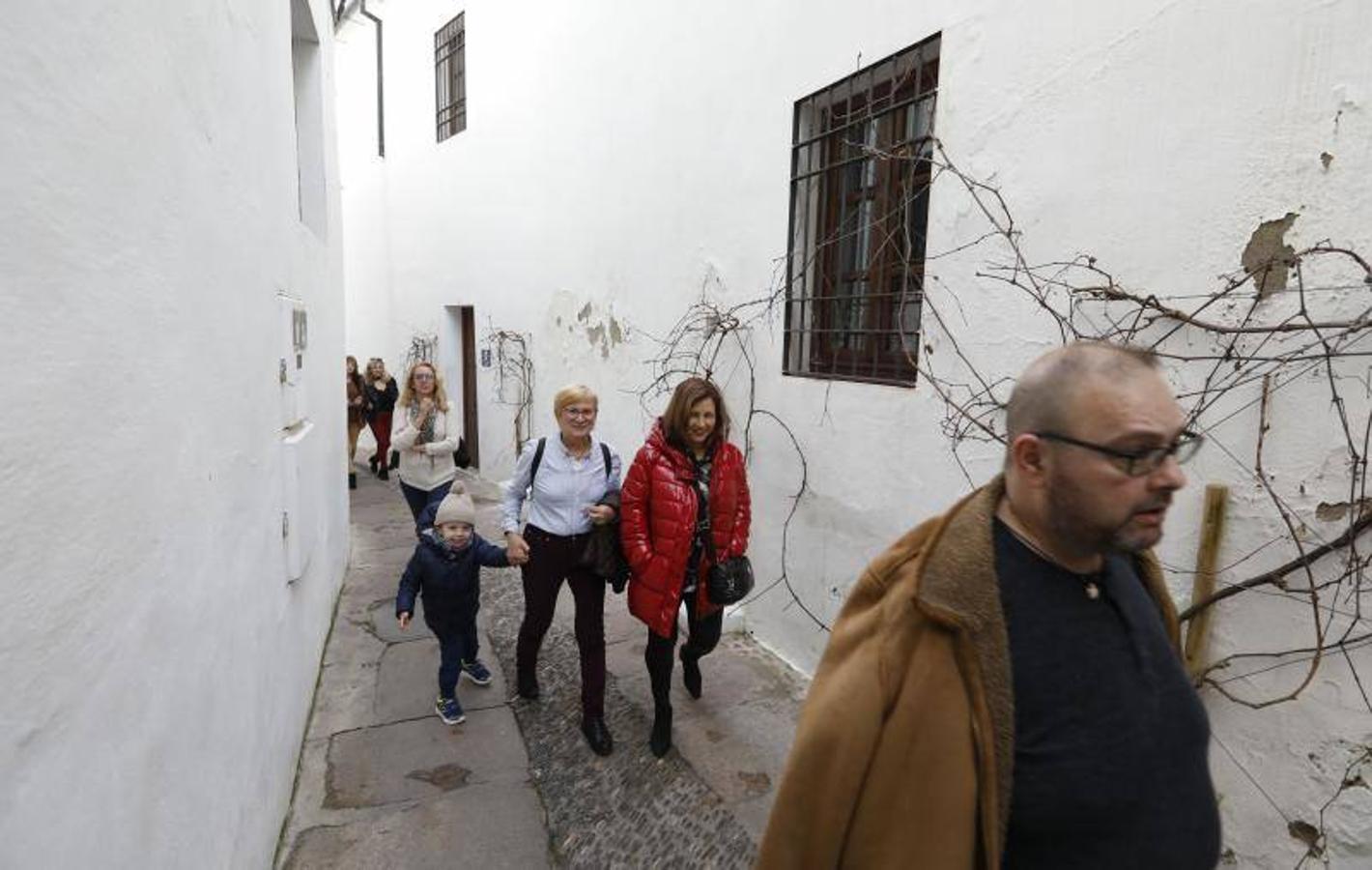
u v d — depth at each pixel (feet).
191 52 5.87
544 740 11.19
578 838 9.09
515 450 27.76
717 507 10.68
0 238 3.06
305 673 11.50
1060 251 8.16
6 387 3.08
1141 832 3.49
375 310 40.47
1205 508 6.81
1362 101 5.65
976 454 9.45
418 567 11.41
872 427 11.27
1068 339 8.10
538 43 23.63
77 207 3.75
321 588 13.87
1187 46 6.81
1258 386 6.43
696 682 12.25
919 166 10.61
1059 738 3.49
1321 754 6.19
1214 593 6.81
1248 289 6.44
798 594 13.24
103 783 3.93
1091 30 7.70
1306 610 6.20
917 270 10.75
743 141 14.03
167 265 5.12
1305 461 6.15
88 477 3.80
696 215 15.83
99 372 3.95
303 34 15.90
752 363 14.14
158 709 4.75
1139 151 7.28
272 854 8.45
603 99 19.80
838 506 12.10
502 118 26.73
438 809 9.61
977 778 3.52
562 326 23.41
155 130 4.92
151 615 4.64
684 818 9.43
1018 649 3.56
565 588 17.93
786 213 12.94
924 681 3.58
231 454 6.82
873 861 3.67
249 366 7.80
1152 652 3.73
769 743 11.04
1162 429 3.33
